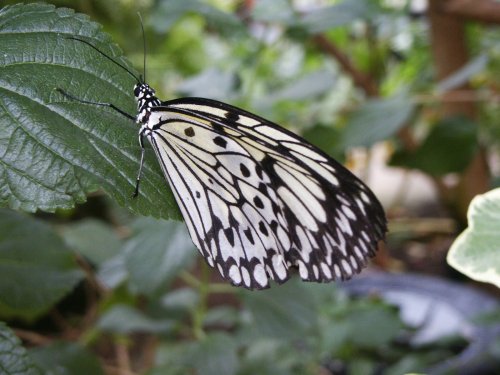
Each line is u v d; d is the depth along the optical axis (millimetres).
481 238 128
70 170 134
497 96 340
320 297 375
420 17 418
